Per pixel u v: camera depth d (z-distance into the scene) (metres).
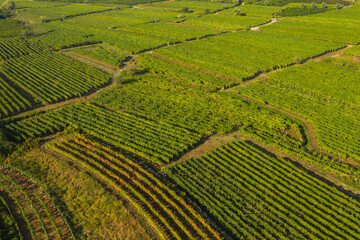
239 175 56.06
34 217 47.56
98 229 45.78
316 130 69.62
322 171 57.41
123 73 104.81
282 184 53.59
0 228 45.19
